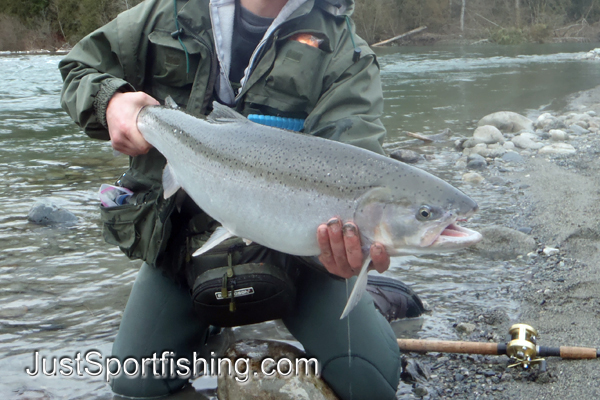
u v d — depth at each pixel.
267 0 1.57
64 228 2.79
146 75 1.66
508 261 2.38
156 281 1.65
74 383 1.62
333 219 1.24
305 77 1.55
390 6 23.23
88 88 1.56
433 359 1.73
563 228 2.67
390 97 7.68
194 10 1.60
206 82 1.60
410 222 1.21
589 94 7.77
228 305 1.47
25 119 6.04
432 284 2.19
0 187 3.49
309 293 1.57
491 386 1.59
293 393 1.47
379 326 1.60
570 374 1.60
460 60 14.07
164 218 1.52
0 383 1.60
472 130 5.36
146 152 1.56
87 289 2.15
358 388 1.53
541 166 3.92
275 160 1.32
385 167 1.25
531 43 23.70
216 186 1.39
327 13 1.61
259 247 1.46
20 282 2.20
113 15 21.00
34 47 20.94
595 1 26.20
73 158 4.29
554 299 2.03
